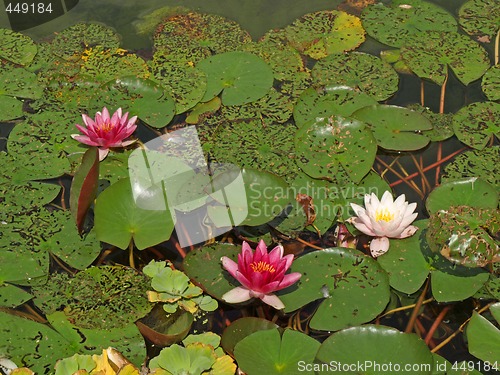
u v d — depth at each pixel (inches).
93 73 138.3
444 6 159.0
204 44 145.5
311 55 143.7
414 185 117.1
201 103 132.3
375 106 127.6
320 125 121.9
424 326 96.0
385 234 103.5
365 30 150.0
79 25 151.6
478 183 111.8
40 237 106.8
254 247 106.1
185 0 160.2
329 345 88.9
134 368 85.4
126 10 157.2
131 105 129.6
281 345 90.0
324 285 97.7
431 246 100.7
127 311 96.2
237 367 89.2
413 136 124.2
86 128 125.4
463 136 124.6
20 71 138.7
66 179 117.7
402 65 141.9
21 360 89.1
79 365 87.3
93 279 100.7
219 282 98.9
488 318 96.6
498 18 154.5
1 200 112.4
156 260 105.3
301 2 159.5
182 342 93.0
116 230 105.3
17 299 97.9
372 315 94.0
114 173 116.8
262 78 136.8
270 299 95.0
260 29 151.1
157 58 141.9
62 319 95.0
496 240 105.2
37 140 123.1
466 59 142.5
